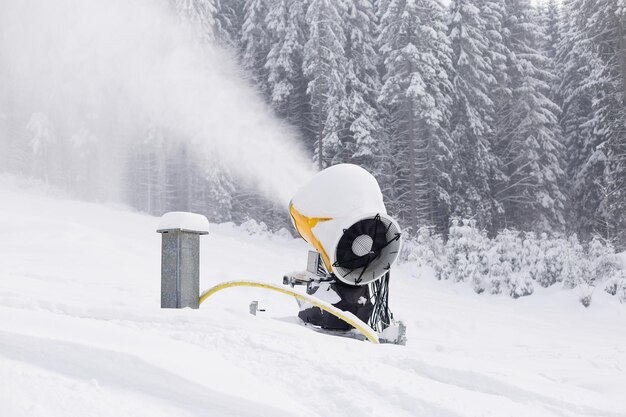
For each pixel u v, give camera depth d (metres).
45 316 2.85
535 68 28.25
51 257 9.94
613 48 23.80
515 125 28.48
